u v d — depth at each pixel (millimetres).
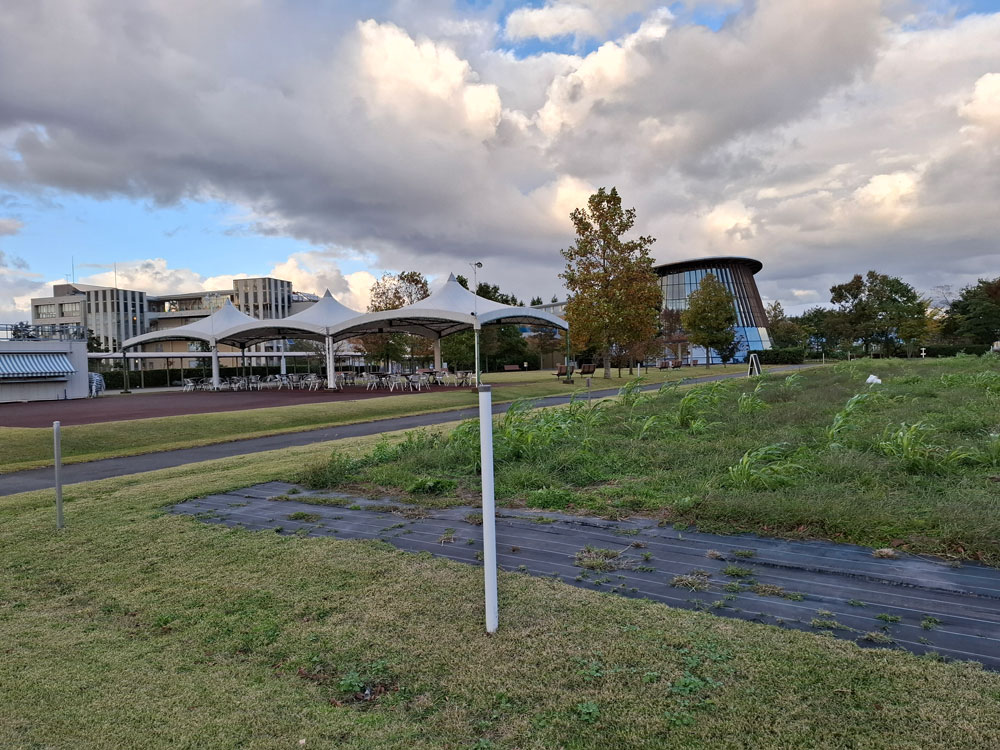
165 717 2699
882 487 5516
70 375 31234
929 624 3162
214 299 103625
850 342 66438
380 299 55906
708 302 51531
